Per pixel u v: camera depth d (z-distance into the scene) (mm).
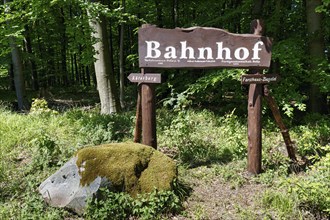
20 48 12680
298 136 6676
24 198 4109
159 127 7043
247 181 4766
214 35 4840
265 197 4090
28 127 6719
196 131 6875
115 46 21000
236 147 5684
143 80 4926
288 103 7164
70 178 4039
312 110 8211
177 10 12641
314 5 7602
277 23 7980
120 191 3963
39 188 4242
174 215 3895
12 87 17844
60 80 25859
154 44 4848
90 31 7766
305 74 8016
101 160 4023
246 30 9594
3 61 11930
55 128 6941
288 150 5289
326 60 7277
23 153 5664
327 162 4176
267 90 4918
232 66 4895
